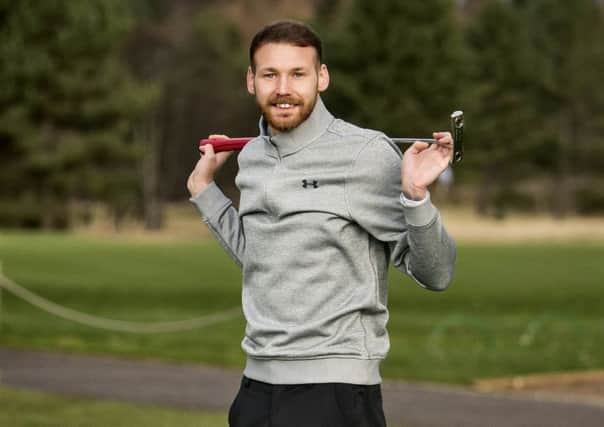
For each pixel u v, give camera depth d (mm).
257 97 3895
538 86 89250
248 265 3959
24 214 61469
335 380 3770
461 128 3529
